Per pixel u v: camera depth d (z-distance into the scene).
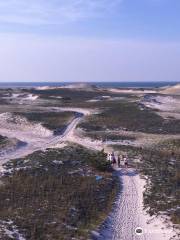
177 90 152.38
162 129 64.44
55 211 26.28
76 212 26.62
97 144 52.47
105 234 24.39
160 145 51.81
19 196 29.00
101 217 26.69
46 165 37.69
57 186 31.64
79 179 34.19
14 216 25.00
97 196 30.38
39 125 65.25
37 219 24.70
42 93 134.38
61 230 23.38
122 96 130.25
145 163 41.31
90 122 68.44
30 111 82.62
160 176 36.44
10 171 35.59
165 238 23.84
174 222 25.94
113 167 40.19
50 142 54.16
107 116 75.31
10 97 122.88
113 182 34.78
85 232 23.69
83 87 182.50
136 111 83.88
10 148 48.31
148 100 110.19
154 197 30.70
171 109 94.69
